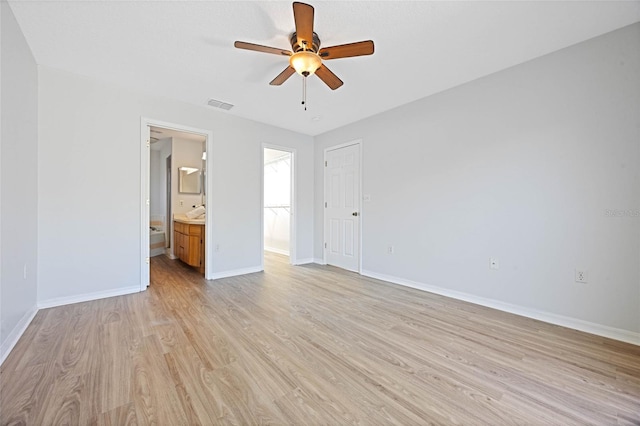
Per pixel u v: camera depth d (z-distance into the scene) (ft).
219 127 11.99
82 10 5.94
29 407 4.13
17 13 6.03
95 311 8.04
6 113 5.96
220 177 12.06
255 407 4.25
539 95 7.73
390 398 4.49
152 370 5.14
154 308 8.34
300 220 15.38
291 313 8.09
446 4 5.73
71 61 8.00
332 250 14.83
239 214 12.70
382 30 6.56
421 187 10.61
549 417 4.09
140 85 9.52
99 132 9.18
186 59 7.89
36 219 7.97
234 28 6.57
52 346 5.97
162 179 18.61
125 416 4.00
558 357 5.77
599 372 5.24
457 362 5.57
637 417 4.09
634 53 6.35
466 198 9.30
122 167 9.63
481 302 8.94
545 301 7.66
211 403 4.31
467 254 9.28
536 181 7.80
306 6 5.27
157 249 17.31
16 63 6.47
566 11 5.92
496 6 5.78
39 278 8.14
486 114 8.79
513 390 4.72
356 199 13.41
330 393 4.59
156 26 6.48
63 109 8.54
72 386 4.63
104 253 9.29
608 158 6.70
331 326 7.22
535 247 7.83
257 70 8.51
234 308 8.44
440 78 8.97
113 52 7.55
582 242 7.07
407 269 11.12
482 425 3.94
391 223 11.73
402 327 7.21
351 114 12.33
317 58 6.36
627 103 6.45
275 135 14.10
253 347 6.06
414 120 10.83
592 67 6.89
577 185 7.14
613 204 6.64
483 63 8.06
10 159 6.19
